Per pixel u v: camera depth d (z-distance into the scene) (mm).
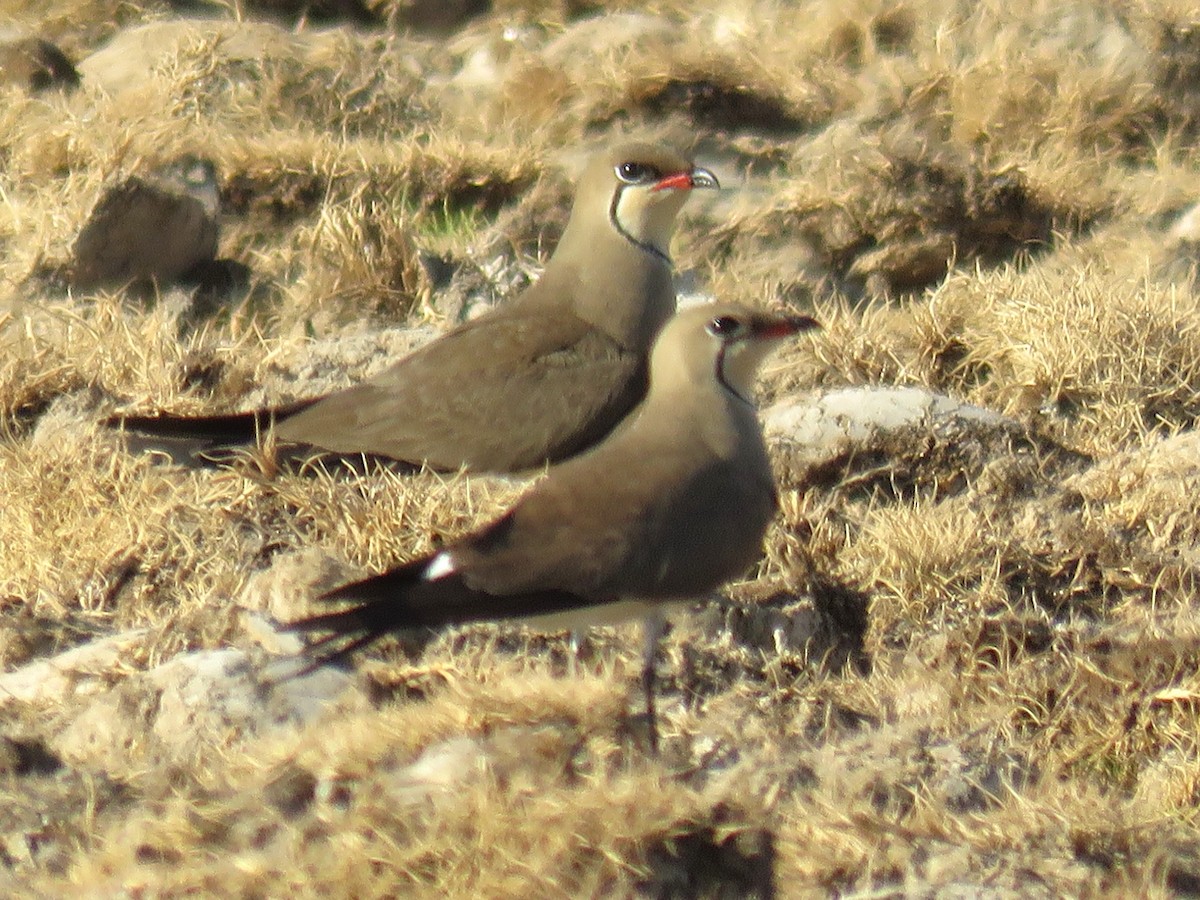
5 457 11664
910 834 8250
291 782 8102
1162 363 13484
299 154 16203
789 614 10539
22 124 16703
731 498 9383
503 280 15172
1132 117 18297
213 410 12695
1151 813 8867
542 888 7441
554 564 8891
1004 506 11844
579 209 11961
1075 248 15938
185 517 11242
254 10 20203
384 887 7422
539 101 18188
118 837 8000
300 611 10156
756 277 15625
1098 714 10000
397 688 9414
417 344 13570
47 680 9742
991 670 10289
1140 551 11383
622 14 20109
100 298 14062
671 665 10047
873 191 15992
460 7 20672
